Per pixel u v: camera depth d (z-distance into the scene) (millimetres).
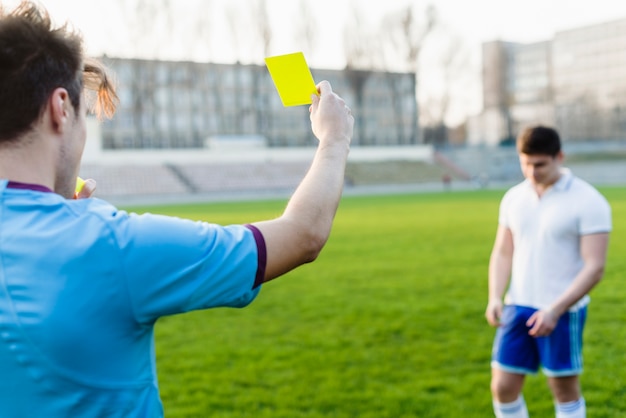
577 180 3654
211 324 6996
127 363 1118
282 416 4371
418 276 9844
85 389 1087
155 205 32594
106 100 1419
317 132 1376
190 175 45750
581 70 77625
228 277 1133
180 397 4707
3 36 1101
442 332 6492
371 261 11414
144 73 55844
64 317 1060
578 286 3412
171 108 58656
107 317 1084
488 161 60469
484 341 6137
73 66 1175
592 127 75562
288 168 49719
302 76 1373
